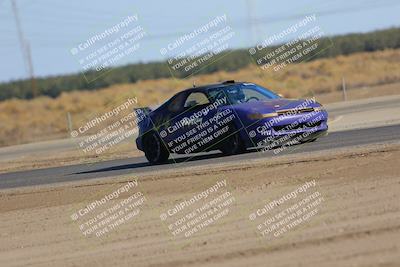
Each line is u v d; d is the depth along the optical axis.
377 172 32.97
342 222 25.20
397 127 52.34
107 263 24.12
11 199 41.69
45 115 180.88
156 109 49.22
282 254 22.34
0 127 163.38
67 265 24.55
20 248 28.34
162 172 43.09
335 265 20.50
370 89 124.50
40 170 58.38
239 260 22.31
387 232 22.98
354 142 45.28
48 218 34.16
